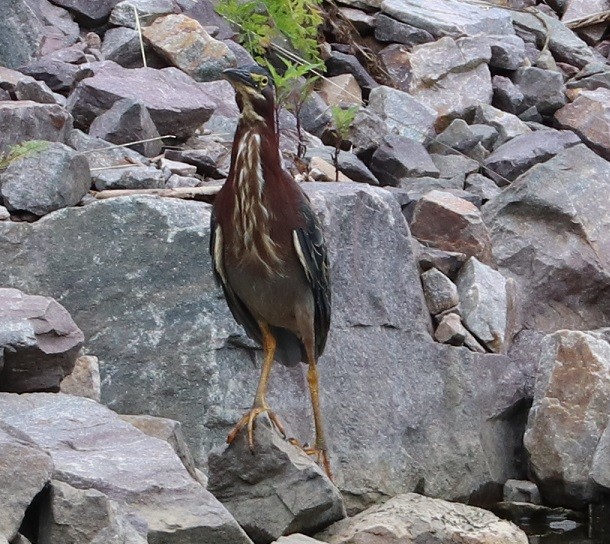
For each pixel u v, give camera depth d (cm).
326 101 1788
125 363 1152
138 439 930
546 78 1950
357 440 1209
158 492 871
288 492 987
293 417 1173
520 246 1502
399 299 1309
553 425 1239
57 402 974
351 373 1232
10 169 1234
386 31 1961
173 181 1345
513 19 2133
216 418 1135
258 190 991
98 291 1171
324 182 1370
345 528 1010
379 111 1786
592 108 1903
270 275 1013
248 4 1733
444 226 1468
